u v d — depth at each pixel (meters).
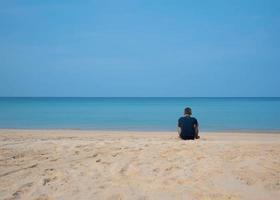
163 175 6.12
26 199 4.98
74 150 8.34
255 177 5.92
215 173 6.17
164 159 7.23
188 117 11.34
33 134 18.59
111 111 52.94
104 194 5.19
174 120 33.81
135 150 8.20
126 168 6.60
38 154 7.91
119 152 8.00
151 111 52.72
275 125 28.25
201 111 52.06
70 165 6.86
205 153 7.73
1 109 59.09
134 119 35.34
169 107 71.25
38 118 36.81
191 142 9.55
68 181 5.83
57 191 5.34
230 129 25.11
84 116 40.22
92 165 6.84
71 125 28.44
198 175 6.08
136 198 5.02
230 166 6.60
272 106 74.94
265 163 6.80
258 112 48.28
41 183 5.71
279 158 7.23
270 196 5.04
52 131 21.38
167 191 5.31
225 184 5.59
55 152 8.12
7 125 28.36
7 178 5.98
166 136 18.41
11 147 8.81
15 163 7.05
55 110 55.97
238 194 5.13
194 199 4.95
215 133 21.28
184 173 6.21
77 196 5.11
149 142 9.70
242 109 58.78
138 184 5.66
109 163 6.97
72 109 60.34
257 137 18.64
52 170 6.49
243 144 9.02
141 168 6.58
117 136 18.14
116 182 5.77
